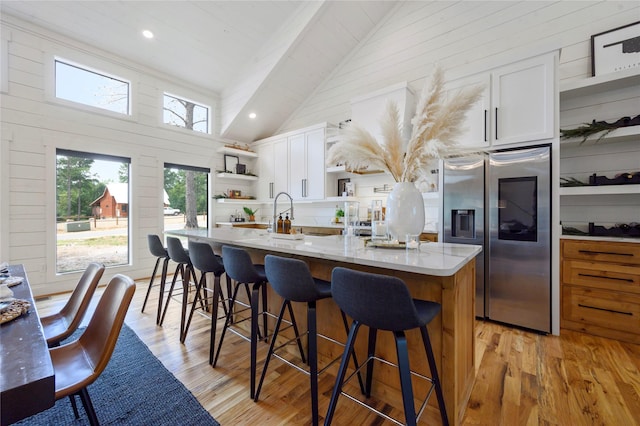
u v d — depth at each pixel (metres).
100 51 3.99
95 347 1.25
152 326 2.66
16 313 1.09
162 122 4.63
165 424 1.45
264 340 2.34
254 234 2.72
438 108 1.56
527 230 2.55
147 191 4.46
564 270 2.52
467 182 2.86
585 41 2.79
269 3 3.78
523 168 2.55
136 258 4.32
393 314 1.10
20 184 3.38
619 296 2.30
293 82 4.74
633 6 2.58
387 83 4.23
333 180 4.74
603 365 1.95
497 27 3.31
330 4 3.75
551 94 2.46
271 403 1.61
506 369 1.92
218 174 5.28
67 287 3.73
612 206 2.67
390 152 1.74
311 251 1.61
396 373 1.56
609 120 2.64
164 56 4.29
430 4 3.83
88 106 3.89
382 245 1.75
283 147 5.23
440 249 1.73
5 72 3.28
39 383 0.69
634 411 1.51
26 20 3.40
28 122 3.43
